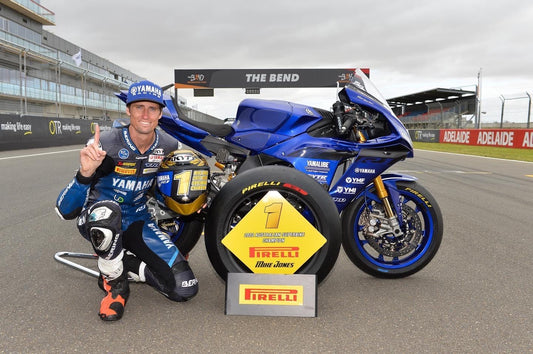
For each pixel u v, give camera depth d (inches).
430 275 105.0
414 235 100.3
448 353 65.2
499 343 68.7
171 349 65.9
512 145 722.8
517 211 191.3
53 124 565.6
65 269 105.2
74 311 80.4
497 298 89.2
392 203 100.7
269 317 78.9
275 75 1042.7
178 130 93.7
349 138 95.9
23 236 135.9
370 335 71.4
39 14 1539.1
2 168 315.0
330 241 81.6
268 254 81.9
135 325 74.8
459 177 327.9
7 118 475.2
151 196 96.3
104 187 83.7
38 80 1064.2
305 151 90.6
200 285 97.3
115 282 80.3
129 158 80.4
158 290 84.0
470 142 853.8
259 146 91.6
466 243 136.0
